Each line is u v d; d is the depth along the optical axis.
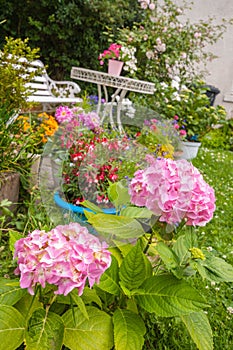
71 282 0.97
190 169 1.18
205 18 7.27
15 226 2.03
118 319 1.15
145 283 1.21
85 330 1.11
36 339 1.01
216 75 7.62
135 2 6.26
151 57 5.36
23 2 5.42
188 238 1.24
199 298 1.09
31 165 2.31
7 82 2.15
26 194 2.25
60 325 1.07
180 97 4.96
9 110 2.19
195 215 1.16
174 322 1.45
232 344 1.48
